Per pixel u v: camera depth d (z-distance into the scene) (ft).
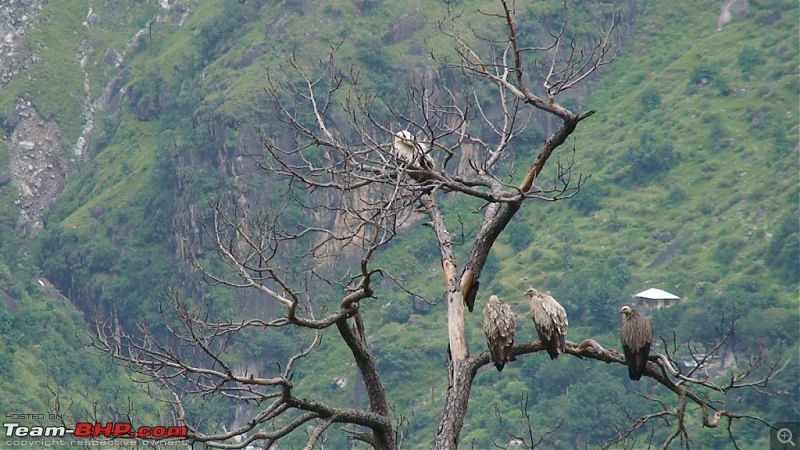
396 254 301.43
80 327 300.61
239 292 300.61
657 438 159.12
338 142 51.44
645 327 42.91
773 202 270.46
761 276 244.63
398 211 47.52
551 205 308.60
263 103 340.59
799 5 358.23
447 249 47.39
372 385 45.85
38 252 374.84
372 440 46.96
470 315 259.19
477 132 302.86
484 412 210.18
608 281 261.03
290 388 41.50
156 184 366.02
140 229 359.87
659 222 287.07
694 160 307.99
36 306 301.84
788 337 206.08
